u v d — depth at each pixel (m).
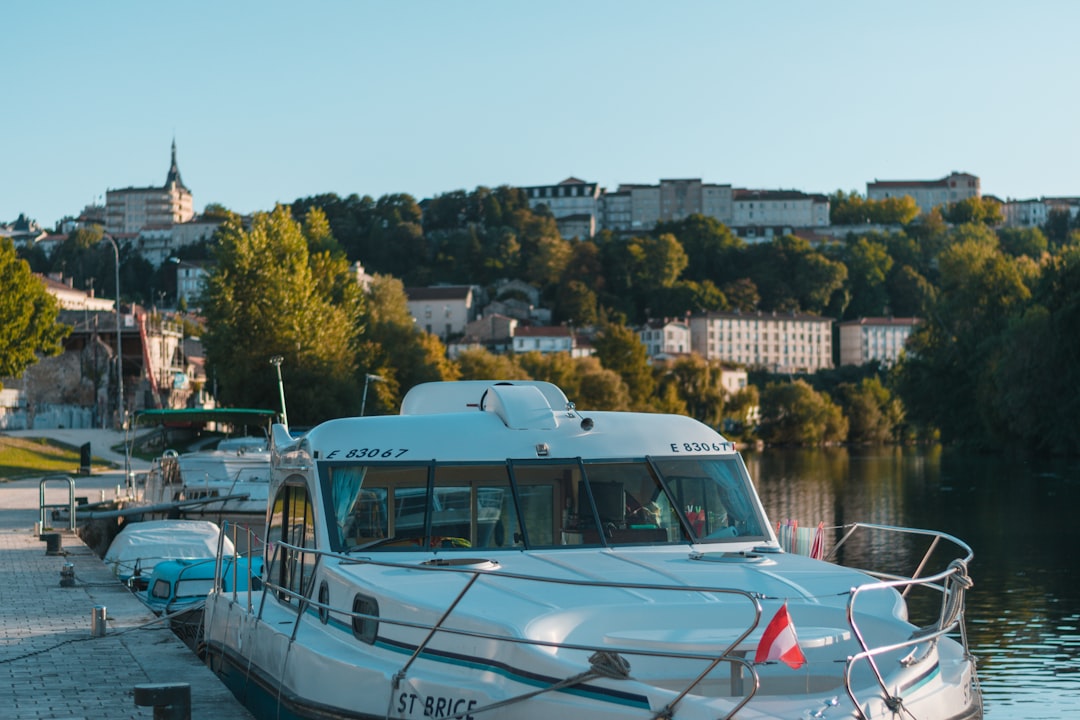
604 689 6.34
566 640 6.77
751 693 6.04
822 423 160.12
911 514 47.91
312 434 8.90
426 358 85.88
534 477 8.63
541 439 8.79
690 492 8.84
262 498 28.05
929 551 8.73
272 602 9.66
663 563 7.99
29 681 11.01
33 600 16.42
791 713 6.24
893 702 6.57
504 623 6.84
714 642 6.70
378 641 7.61
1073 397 74.25
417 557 8.25
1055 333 75.12
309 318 67.00
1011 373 76.75
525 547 8.44
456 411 10.44
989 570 31.47
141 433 74.88
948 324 91.50
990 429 84.31
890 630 7.13
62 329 69.50
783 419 160.38
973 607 26.09
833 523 46.06
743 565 8.00
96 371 92.75
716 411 152.75
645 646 6.69
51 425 87.38
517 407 8.95
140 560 20.69
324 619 8.32
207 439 67.12
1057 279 79.06
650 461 8.88
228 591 12.42
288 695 8.16
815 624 7.12
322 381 66.06
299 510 9.00
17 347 65.50
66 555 21.98
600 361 145.00
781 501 58.94
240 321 66.25
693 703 6.19
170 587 17.50
